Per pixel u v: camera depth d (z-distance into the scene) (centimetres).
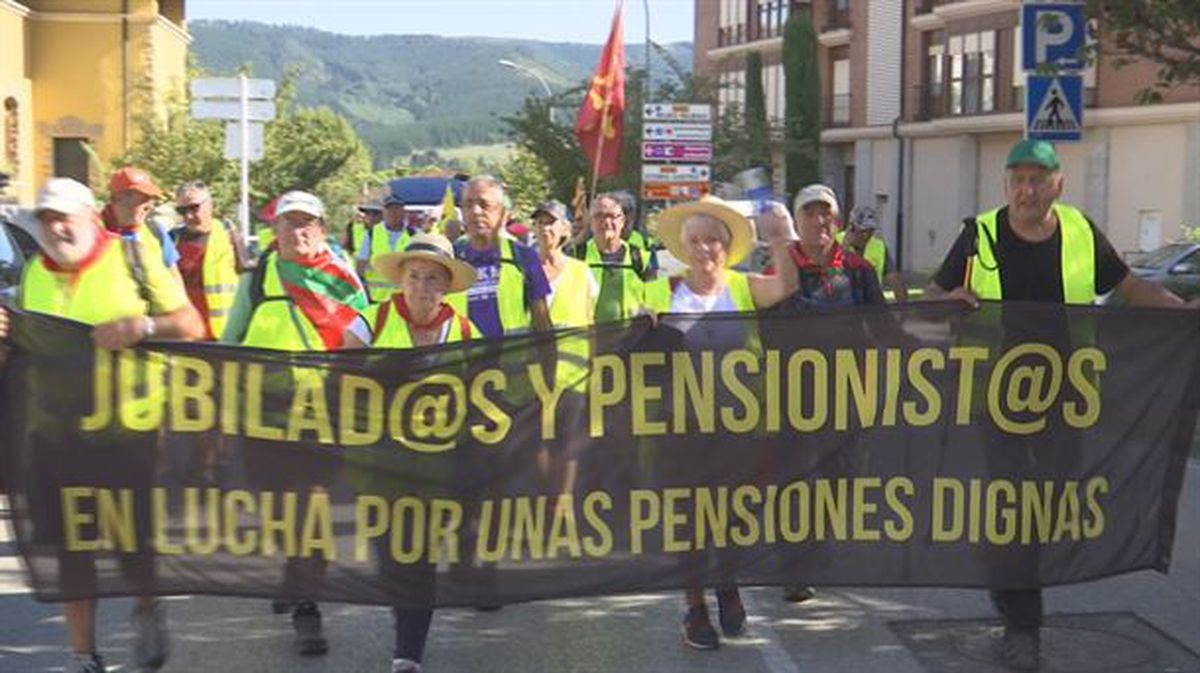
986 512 566
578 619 648
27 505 523
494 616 652
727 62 5781
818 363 559
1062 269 568
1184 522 838
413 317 579
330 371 534
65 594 526
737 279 625
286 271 609
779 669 570
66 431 523
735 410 557
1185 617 638
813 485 562
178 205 785
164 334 539
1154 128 3478
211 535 532
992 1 4000
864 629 626
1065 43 1066
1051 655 582
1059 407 565
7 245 1115
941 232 4416
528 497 547
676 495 556
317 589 537
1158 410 568
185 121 2895
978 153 4238
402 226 1402
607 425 552
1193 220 3366
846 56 4978
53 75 3456
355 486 537
